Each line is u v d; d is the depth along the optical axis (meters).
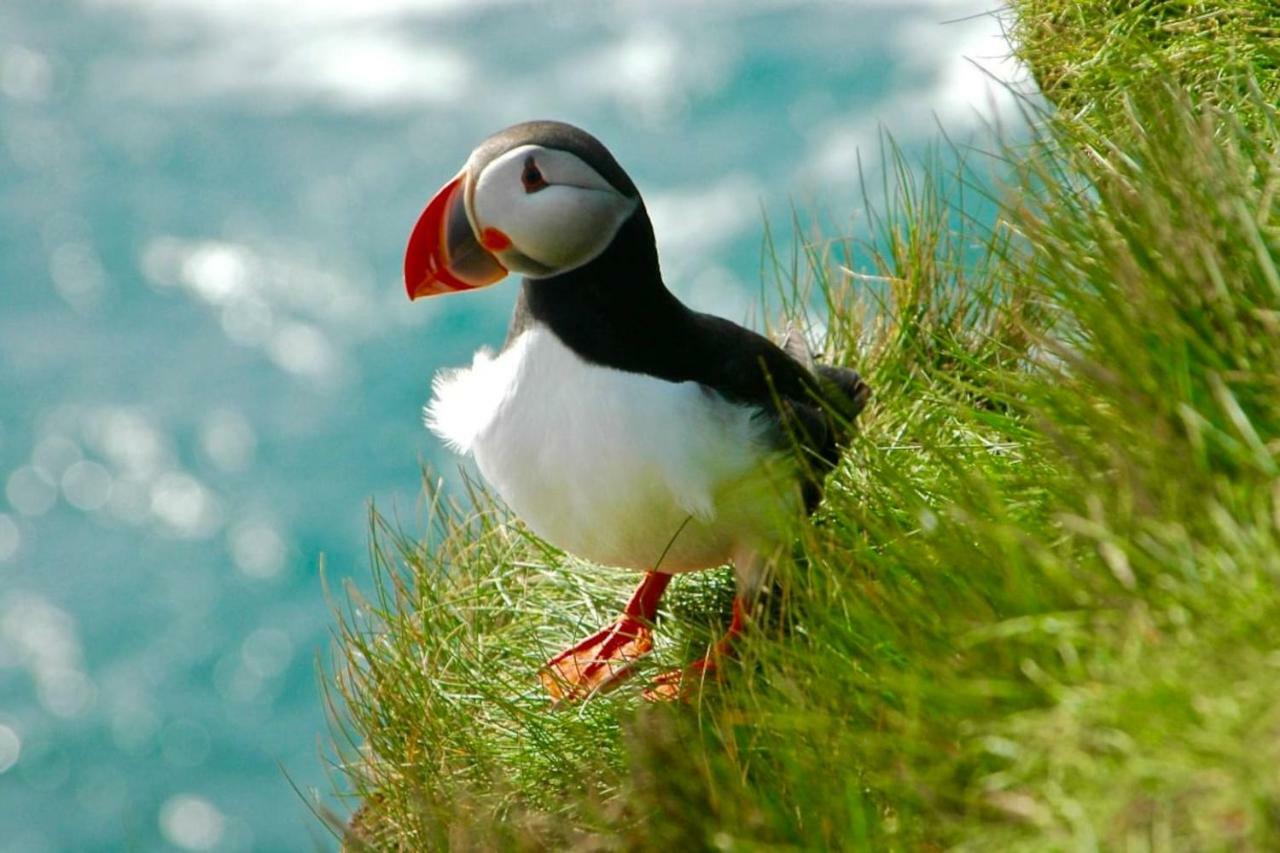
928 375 10.06
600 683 8.01
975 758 5.50
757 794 6.20
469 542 10.04
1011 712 5.44
